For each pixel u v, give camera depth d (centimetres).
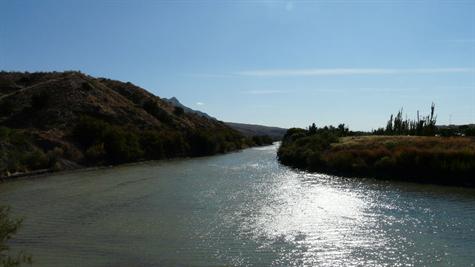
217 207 2808
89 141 6278
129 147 6500
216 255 1772
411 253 1795
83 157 5722
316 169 5172
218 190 3566
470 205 2845
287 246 1903
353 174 4572
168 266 1638
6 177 4253
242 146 12150
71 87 8550
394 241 1978
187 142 8494
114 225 2294
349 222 2361
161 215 2550
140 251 1828
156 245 1917
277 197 3203
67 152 5578
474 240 1983
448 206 2814
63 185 3844
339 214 2577
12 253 1791
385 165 4425
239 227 2253
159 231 2169
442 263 1669
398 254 1783
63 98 8006
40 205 2862
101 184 3919
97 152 5844
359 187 3728
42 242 1964
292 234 2111
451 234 2092
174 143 7869
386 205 2859
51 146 5625
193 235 2088
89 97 8362
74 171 5100
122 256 1758
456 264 1655
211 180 4250
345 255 1772
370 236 2067
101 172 5009
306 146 6216
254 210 2703
